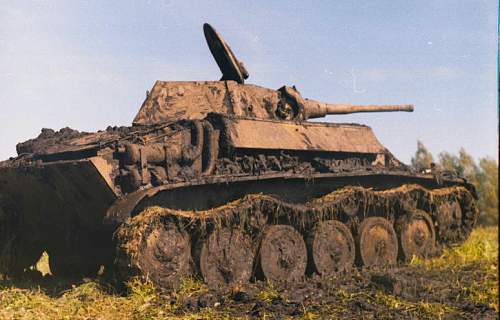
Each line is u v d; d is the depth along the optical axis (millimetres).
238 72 17438
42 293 12672
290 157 15758
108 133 14711
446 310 11141
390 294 12617
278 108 17609
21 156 14500
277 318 10453
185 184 12938
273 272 14891
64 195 13367
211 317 10672
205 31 17359
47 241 15328
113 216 11852
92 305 11523
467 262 17984
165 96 16594
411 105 22375
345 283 14352
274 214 14969
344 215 16984
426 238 19297
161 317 10742
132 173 12469
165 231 12805
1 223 14789
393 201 18000
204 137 14070
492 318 10484
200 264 13453
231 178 13781
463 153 25547
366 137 18703
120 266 12281
